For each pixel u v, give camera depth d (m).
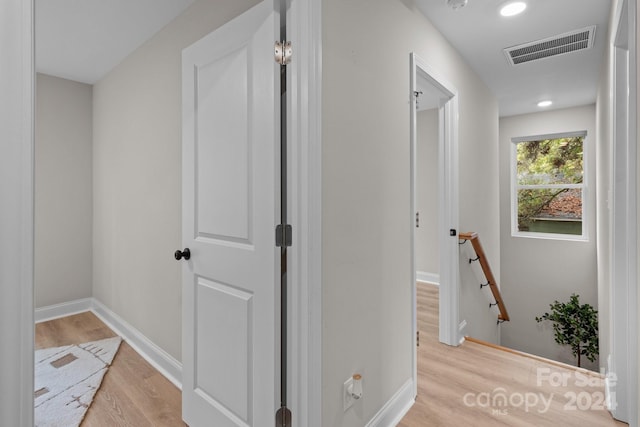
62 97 3.27
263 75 1.32
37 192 3.17
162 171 2.29
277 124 1.29
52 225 3.24
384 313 1.72
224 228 1.50
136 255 2.61
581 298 4.53
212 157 1.56
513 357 2.48
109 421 1.78
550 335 4.74
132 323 2.68
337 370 1.41
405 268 1.93
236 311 1.45
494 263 3.81
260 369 1.36
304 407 1.29
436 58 2.35
